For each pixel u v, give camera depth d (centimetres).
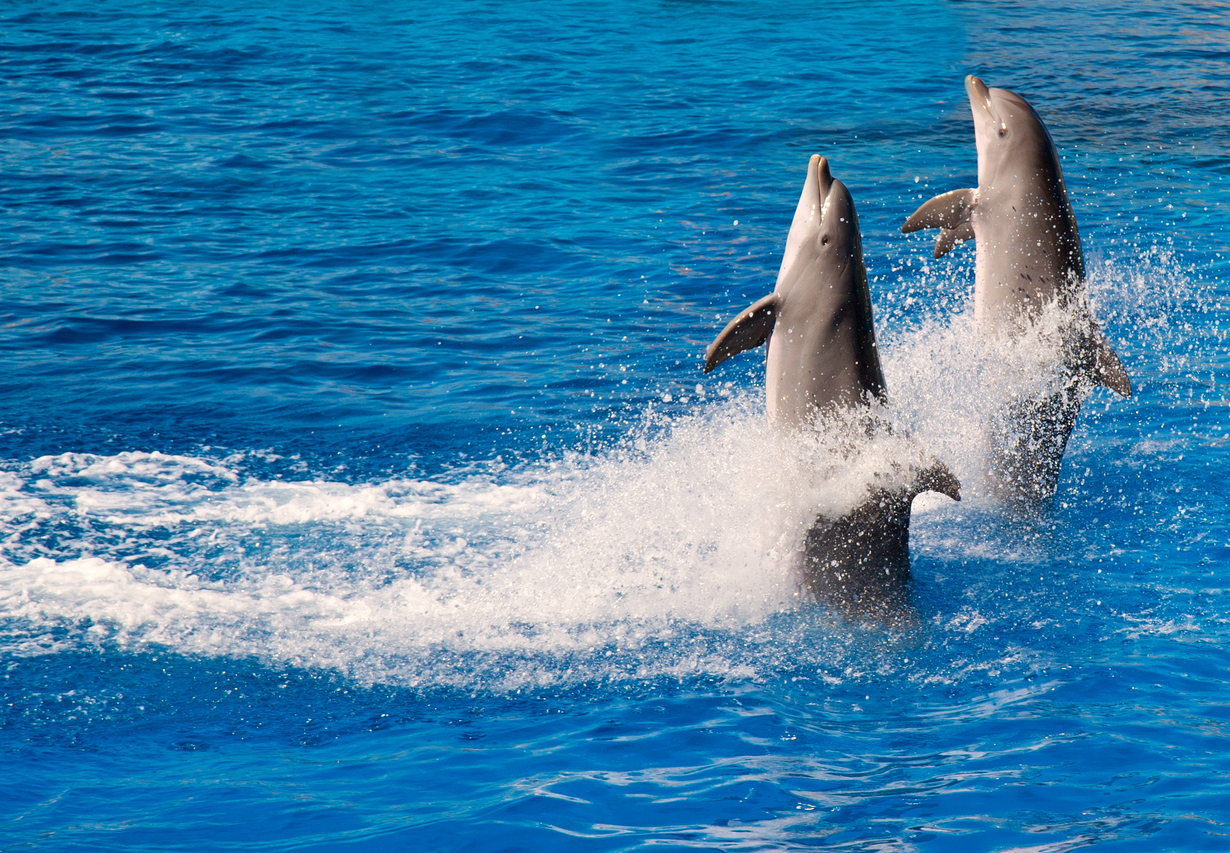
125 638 1706
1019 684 1570
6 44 6844
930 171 4753
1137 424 2545
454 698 1554
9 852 1172
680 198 4394
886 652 1673
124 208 4159
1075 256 2161
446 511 2175
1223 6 9281
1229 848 1180
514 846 1192
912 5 9356
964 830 1220
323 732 1462
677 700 1540
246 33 7419
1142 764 1350
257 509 2175
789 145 5166
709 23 8462
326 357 2961
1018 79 6531
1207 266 3556
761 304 1764
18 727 1459
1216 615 1762
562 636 1731
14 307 3228
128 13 7950
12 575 1894
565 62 6912
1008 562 1958
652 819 1248
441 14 8444
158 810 1263
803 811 1265
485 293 3441
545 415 2625
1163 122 5494
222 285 3462
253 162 4766
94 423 2547
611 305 3344
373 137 5181
